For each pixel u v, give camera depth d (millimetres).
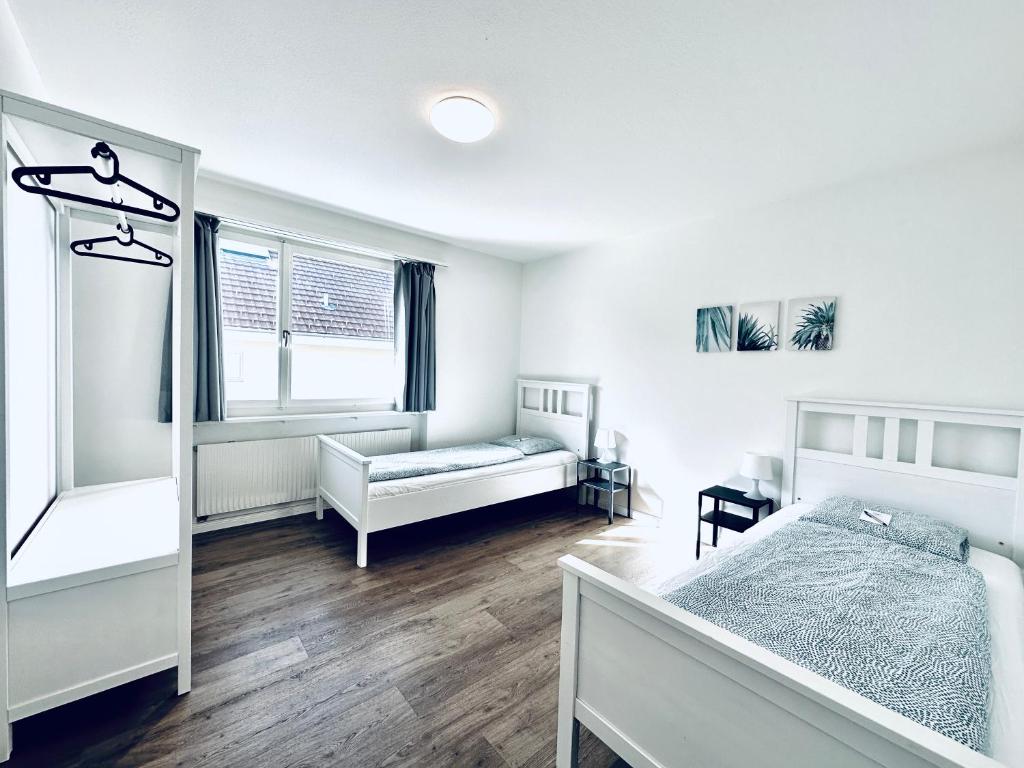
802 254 2725
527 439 4094
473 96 1771
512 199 2898
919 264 2307
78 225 2422
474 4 1303
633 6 1293
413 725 1498
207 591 2330
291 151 2295
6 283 1212
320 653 1858
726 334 3078
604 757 1462
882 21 1320
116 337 2576
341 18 1377
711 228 3178
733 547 1953
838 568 1687
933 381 2268
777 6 1276
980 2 1236
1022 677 1149
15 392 1562
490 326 4473
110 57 1583
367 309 3740
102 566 1383
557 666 1823
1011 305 2061
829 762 784
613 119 1918
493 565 2768
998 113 1807
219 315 2869
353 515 2775
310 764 1338
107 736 1404
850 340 2537
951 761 621
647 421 3602
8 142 1438
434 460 3250
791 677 797
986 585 1655
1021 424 1951
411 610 2217
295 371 3369
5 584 1219
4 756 1233
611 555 2965
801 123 1920
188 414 1504
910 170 2332
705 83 1655
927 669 1085
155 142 1420
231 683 1662
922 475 2240
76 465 2496
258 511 3287
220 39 1486
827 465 2566
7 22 1372
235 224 2916
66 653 1322
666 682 1035
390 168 2473
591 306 4035
